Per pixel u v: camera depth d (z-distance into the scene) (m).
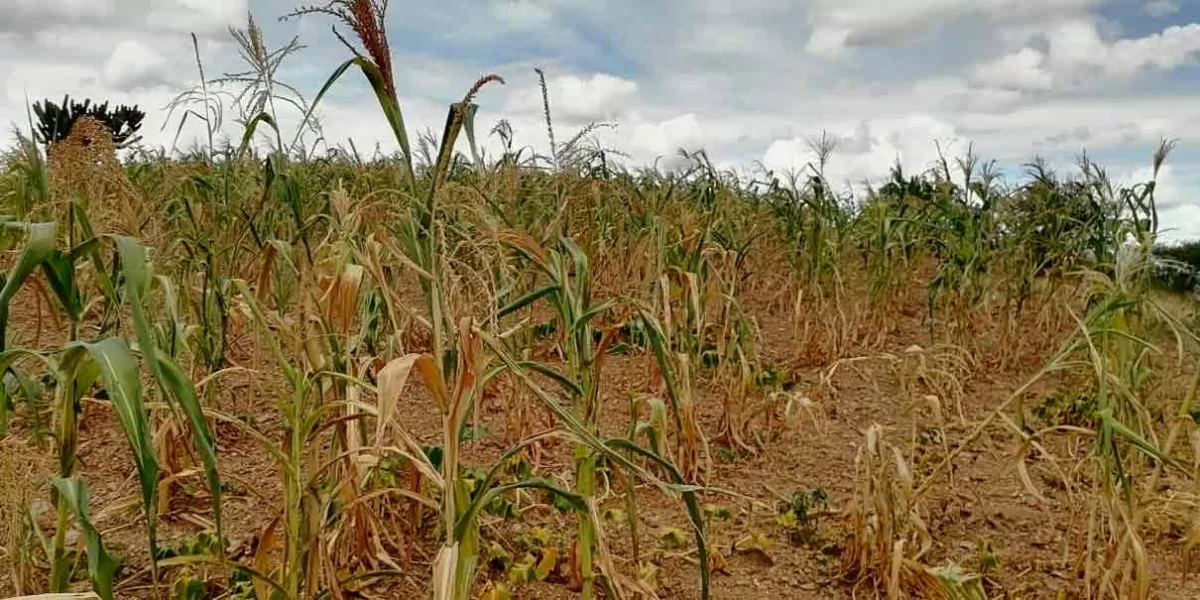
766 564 3.65
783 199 7.55
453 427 2.08
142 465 1.72
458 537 2.15
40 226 1.82
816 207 6.75
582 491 2.87
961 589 3.12
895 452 3.38
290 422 2.57
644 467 4.27
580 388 2.69
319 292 2.87
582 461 2.86
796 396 4.51
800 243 7.02
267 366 4.70
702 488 2.32
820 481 4.52
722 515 3.99
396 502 3.71
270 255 2.90
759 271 7.58
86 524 1.88
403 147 2.22
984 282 6.93
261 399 4.77
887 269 6.76
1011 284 6.91
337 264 2.72
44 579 2.99
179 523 3.61
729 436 4.86
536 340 6.02
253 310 2.60
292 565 2.46
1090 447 4.86
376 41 2.14
